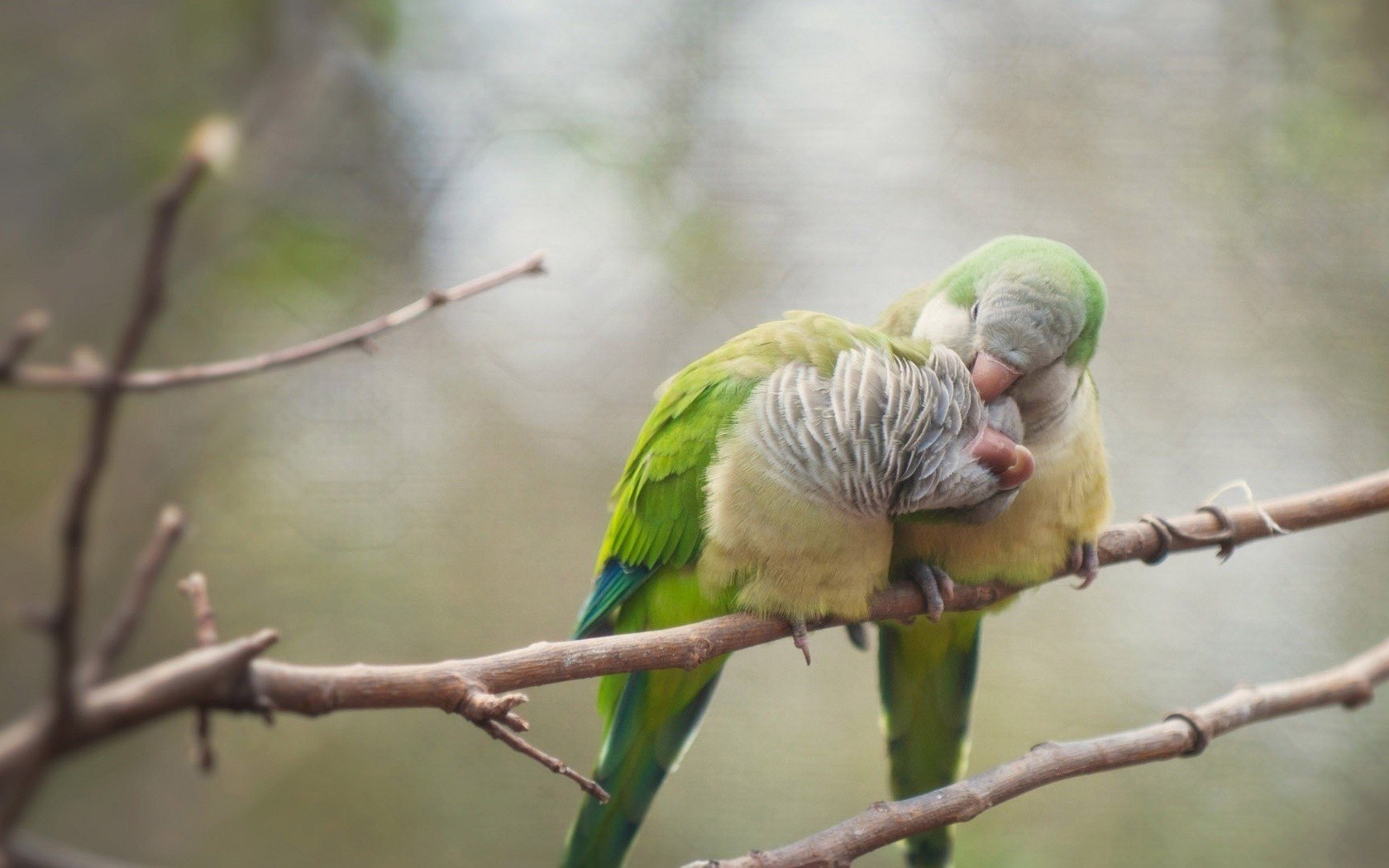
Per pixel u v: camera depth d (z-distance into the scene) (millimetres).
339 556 14883
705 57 15047
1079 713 14547
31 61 14477
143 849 14086
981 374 8539
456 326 15016
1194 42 15125
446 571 14922
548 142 14914
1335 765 14492
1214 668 14547
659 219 14812
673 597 8852
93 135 14492
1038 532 8914
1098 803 14570
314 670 5023
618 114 14938
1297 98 14977
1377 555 14594
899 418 8125
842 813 14555
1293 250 14836
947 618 9531
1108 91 15094
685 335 14680
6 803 3125
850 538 8227
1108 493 9258
